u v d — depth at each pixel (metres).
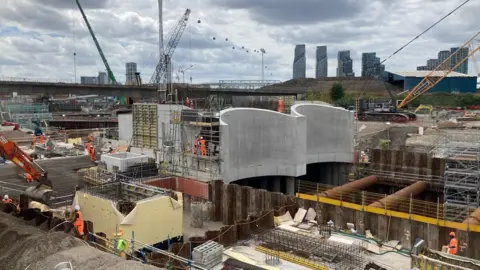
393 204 26.70
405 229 21.89
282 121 33.62
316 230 22.78
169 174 31.53
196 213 25.69
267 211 23.25
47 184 28.50
